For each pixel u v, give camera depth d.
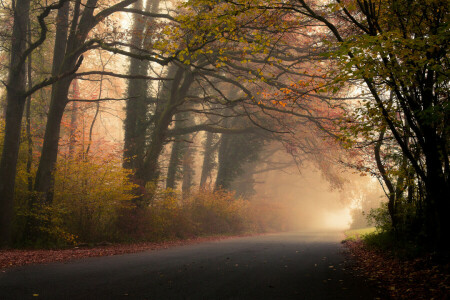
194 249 14.66
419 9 7.89
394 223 12.26
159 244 17.22
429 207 9.72
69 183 16.61
